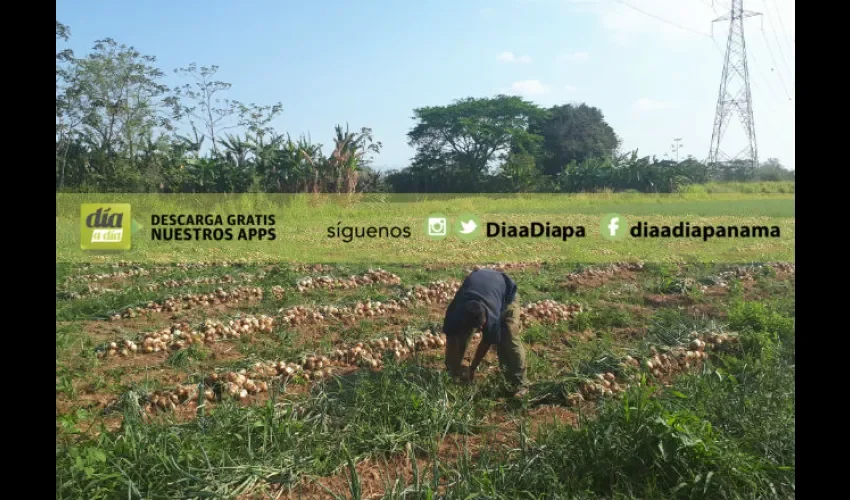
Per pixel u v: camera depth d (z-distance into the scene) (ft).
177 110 86.22
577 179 119.03
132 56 87.10
